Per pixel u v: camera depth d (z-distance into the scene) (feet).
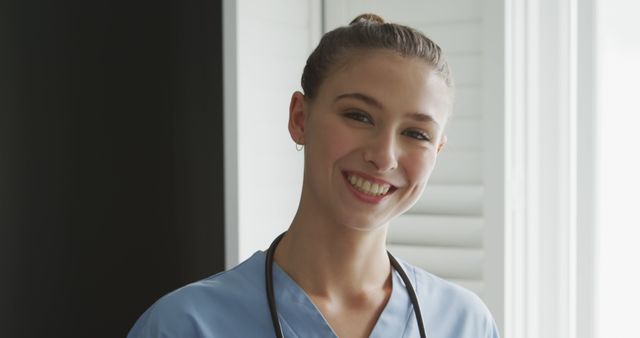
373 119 3.35
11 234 5.14
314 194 3.59
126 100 5.98
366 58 3.38
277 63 5.83
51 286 5.45
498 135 6.00
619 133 6.77
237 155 5.39
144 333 3.61
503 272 6.06
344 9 6.38
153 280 6.23
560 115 6.40
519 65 6.25
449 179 6.25
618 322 6.91
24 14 5.18
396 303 3.84
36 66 5.27
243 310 3.70
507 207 6.06
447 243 6.28
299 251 3.72
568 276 6.49
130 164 6.01
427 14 6.20
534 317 6.50
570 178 6.45
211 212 6.22
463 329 4.02
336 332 3.68
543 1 6.36
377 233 3.67
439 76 3.46
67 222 5.55
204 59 6.20
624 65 6.75
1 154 5.04
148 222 6.17
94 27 5.72
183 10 6.20
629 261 6.94
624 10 6.67
